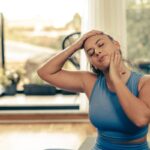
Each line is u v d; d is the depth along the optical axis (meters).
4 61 4.47
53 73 1.60
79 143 3.20
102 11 3.87
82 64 3.86
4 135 3.55
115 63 1.36
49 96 4.48
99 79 1.45
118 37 3.91
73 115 4.07
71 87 1.59
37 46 4.43
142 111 1.23
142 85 1.33
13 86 4.50
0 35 4.39
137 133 1.34
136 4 4.18
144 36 4.22
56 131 3.68
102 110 1.36
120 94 1.25
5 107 4.14
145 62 4.23
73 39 4.04
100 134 1.42
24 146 3.16
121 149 1.35
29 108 4.14
